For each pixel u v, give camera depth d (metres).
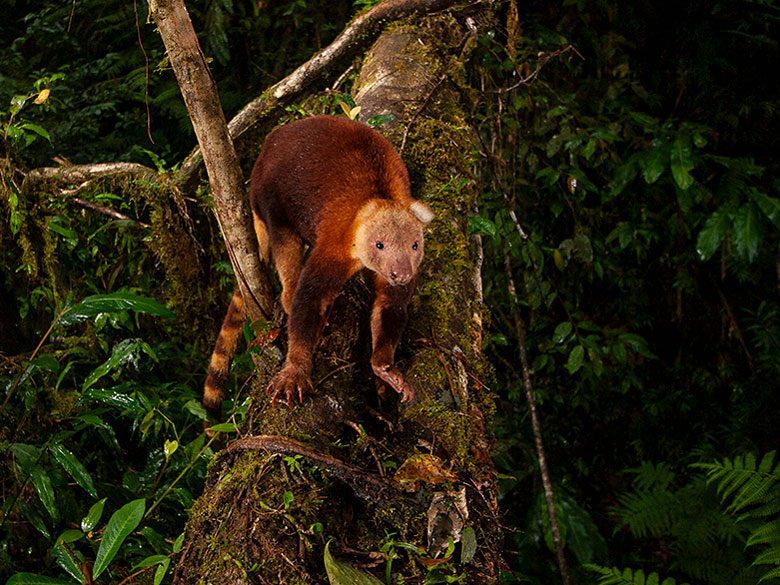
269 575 1.97
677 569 5.12
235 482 2.21
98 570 2.18
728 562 4.97
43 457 3.28
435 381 2.56
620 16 6.07
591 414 6.41
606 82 6.01
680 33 6.09
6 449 3.15
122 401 3.14
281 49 5.91
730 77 6.25
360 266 2.89
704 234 5.11
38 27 5.94
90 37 6.09
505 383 6.08
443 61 4.09
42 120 5.49
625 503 5.36
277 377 2.50
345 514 2.15
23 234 4.06
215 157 2.56
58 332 4.17
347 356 2.69
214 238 4.17
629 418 6.58
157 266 4.51
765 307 6.41
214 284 4.29
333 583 1.81
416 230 2.83
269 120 4.19
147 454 4.07
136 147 4.91
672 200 6.08
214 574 2.03
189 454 3.39
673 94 6.33
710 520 5.07
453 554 2.06
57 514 3.00
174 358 4.41
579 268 6.01
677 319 6.62
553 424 6.29
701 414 6.50
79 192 4.19
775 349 6.21
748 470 4.29
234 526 2.10
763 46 6.14
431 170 3.43
